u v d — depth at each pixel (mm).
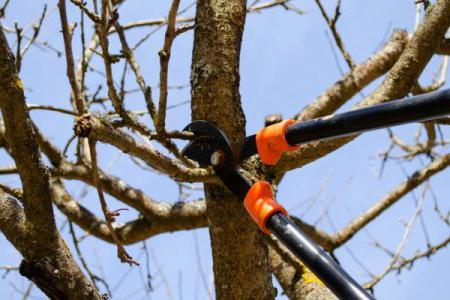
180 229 7395
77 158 7355
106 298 3943
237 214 4336
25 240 3740
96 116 3955
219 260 4422
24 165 3635
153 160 3930
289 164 4750
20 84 3561
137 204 7355
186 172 4062
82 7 3877
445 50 6332
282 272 6418
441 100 2824
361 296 2865
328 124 3350
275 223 3369
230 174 3971
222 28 4652
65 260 3752
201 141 4180
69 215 7449
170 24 3852
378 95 5023
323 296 5926
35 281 3721
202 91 4504
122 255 3832
